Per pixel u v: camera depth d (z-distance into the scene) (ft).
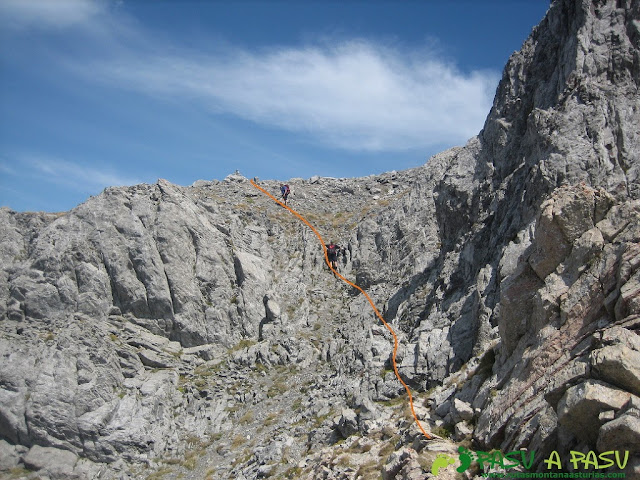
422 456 85.40
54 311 187.32
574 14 149.18
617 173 120.47
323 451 124.77
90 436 159.53
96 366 171.63
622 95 129.70
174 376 180.04
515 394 82.23
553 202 88.84
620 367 64.59
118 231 201.87
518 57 163.53
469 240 151.12
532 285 91.61
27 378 163.32
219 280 206.08
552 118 134.21
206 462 153.89
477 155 164.04
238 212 245.86
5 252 198.80
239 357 188.65
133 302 194.08
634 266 75.92
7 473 152.46
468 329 134.21
